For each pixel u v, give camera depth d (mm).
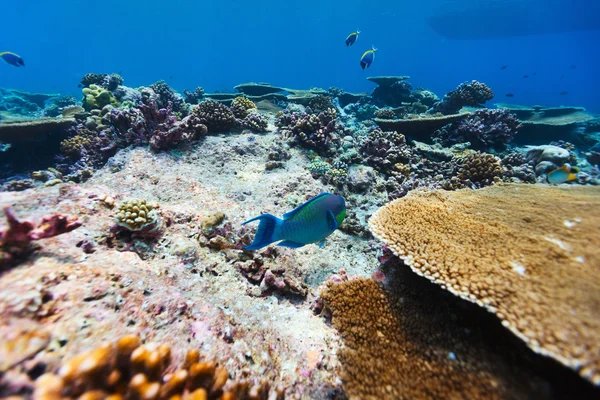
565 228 2770
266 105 13117
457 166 6809
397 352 2543
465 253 2627
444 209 3480
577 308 1920
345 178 6516
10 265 2148
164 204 4738
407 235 2990
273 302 3523
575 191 3855
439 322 2705
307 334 3014
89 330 1821
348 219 5359
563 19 46344
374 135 8039
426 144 8430
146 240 3512
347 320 2949
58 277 2123
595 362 1618
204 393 1552
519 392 1989
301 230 2568
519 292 2133
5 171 7160
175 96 10688
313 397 2371
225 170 6395
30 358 1450
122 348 1515
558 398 1882
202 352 2119
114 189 5184
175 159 6371
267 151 7262
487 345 2408
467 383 2145
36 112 15461
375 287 3199
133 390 1374
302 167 6918
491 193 4098
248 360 2346
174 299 2451
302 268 4273
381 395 2223
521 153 7848
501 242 2701
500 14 45562
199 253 3684
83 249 2842
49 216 2465
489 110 8969
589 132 10961
